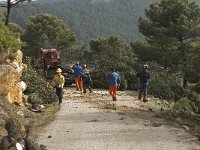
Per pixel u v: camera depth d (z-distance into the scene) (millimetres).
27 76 21750
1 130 13320
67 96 24469
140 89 23188
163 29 45500
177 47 44500
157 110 19688
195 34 44156
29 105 18891
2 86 17109
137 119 16672
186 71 21828
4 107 16047
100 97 24375
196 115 19422
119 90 30062
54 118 16609
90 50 84875
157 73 29812
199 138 13109
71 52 87812
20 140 7355
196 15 46031
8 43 18859
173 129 14734
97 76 31656
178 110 19734
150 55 45000
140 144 12406
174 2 45969
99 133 13859
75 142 12547
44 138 12977
